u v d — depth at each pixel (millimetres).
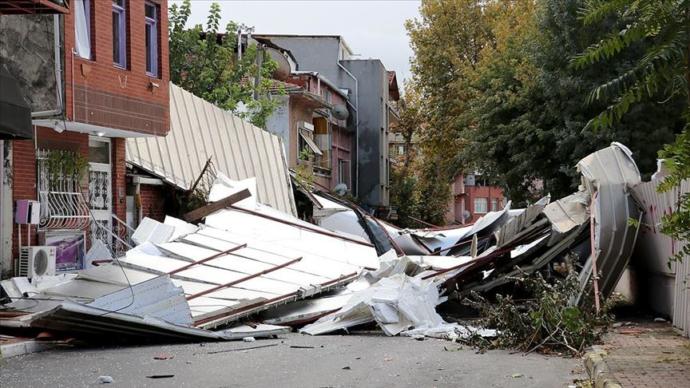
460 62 50094
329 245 21656
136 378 10320
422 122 61500
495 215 29203
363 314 16172
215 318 15188
